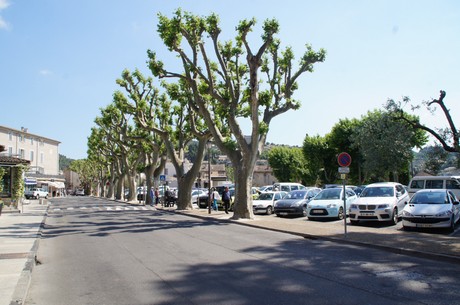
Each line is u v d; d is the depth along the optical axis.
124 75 34.75
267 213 24.61
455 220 14.74
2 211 26.70
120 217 24.19
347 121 47.28
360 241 11.98
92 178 100.19
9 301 6.20
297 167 65.75
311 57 22.03
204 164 96.88
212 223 19.77
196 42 20.78
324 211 19.39
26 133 71.19
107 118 45.81
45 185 71.06
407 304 5.96
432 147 13.09
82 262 9.88
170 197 35.72
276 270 8.43
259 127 20.44
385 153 29.41
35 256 10.50
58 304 6.44
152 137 40.53
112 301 6.49
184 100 25.52
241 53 22.64
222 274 8.12
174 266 9.04
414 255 10.03
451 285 7.05
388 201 16.83
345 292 6.64
